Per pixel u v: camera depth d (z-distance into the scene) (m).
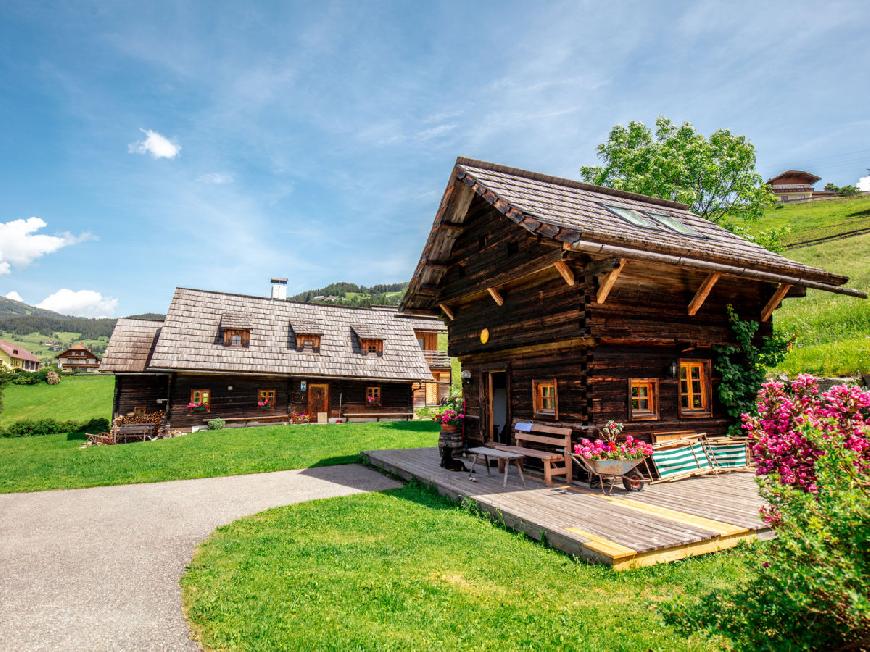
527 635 4.00
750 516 6.66
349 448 15.36
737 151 24.84
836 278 10.45
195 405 23.45
